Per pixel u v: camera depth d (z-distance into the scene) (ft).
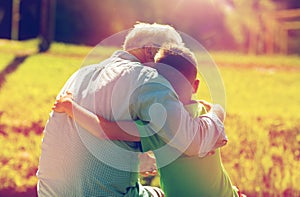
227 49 112.06
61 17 121.29
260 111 48.67
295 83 71.92
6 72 69.10
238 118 41.27
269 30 111.14
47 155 16.28
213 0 111.86
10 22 130.00
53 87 59.16
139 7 114.42
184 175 15.61
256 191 25.73
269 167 27.73
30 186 25.54
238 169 27.40
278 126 38.22
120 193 16.07
